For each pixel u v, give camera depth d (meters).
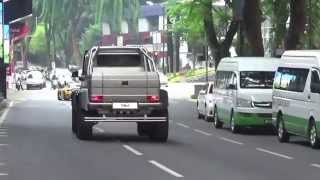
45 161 17.70
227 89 29.06
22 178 14.48
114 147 21.55
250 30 38.62
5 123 32.91
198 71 104.25
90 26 126.62
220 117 30.27
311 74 22.05
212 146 22.33
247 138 25.69
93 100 22.75
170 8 58.00
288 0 41.72
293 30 36.56
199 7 47.03
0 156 18.89
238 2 40.47
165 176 14.85
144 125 25.75
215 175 15.08
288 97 23.75
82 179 14.35
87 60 25.89
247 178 14.63
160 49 122.88
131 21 124.38
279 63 25.41
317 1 43.34
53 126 30.92
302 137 25.06
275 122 24.98
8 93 73.00
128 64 25.62
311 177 14.89
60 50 139.62
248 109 27.16
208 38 48.12
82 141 23.56
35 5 120.88
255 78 27.94
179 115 40.56
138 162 17.56
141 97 22.95
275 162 17.88
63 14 120.31
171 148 21.44
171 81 101.50
